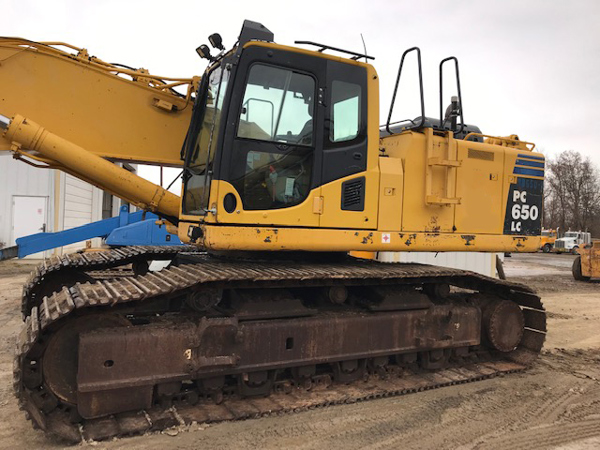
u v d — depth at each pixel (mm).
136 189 5117
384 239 4805
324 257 5168
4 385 4629
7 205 15812
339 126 4598
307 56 4434
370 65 4762
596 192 68375
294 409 4195
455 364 5574
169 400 4000
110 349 3633
